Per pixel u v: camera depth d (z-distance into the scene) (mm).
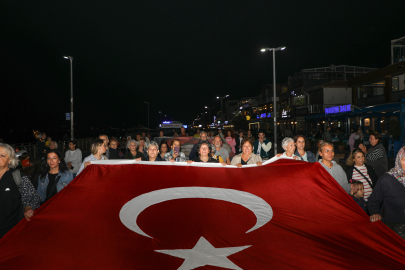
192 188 3889
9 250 2609
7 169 3508
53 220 3123
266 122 60656
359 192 4547
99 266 2365
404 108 16875
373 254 2660
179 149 6730
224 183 4082
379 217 3227
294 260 2494
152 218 3150
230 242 2723
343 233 2961
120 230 2904
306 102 44875
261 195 3742
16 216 3496
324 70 45688
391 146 16672
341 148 20516
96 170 4441
